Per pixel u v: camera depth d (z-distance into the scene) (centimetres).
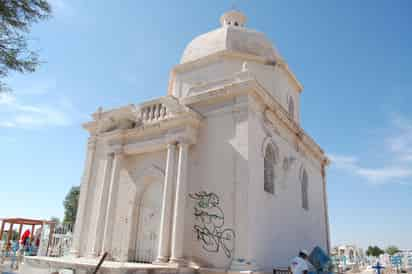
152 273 1021
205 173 1263
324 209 2064
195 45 1897
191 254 1181
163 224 1208
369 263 3884
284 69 1808
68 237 1703
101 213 1424
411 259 3559
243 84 1252
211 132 1309
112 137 1526
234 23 2089
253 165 1198
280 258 1305
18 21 752
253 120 1262
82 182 1656
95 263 1087
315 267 1282
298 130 1683
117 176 1451
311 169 1936
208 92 1335
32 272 1284
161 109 1463
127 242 1371
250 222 1109
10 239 2281
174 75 1839
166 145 1356
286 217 1441
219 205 1184
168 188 1255
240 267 1048
